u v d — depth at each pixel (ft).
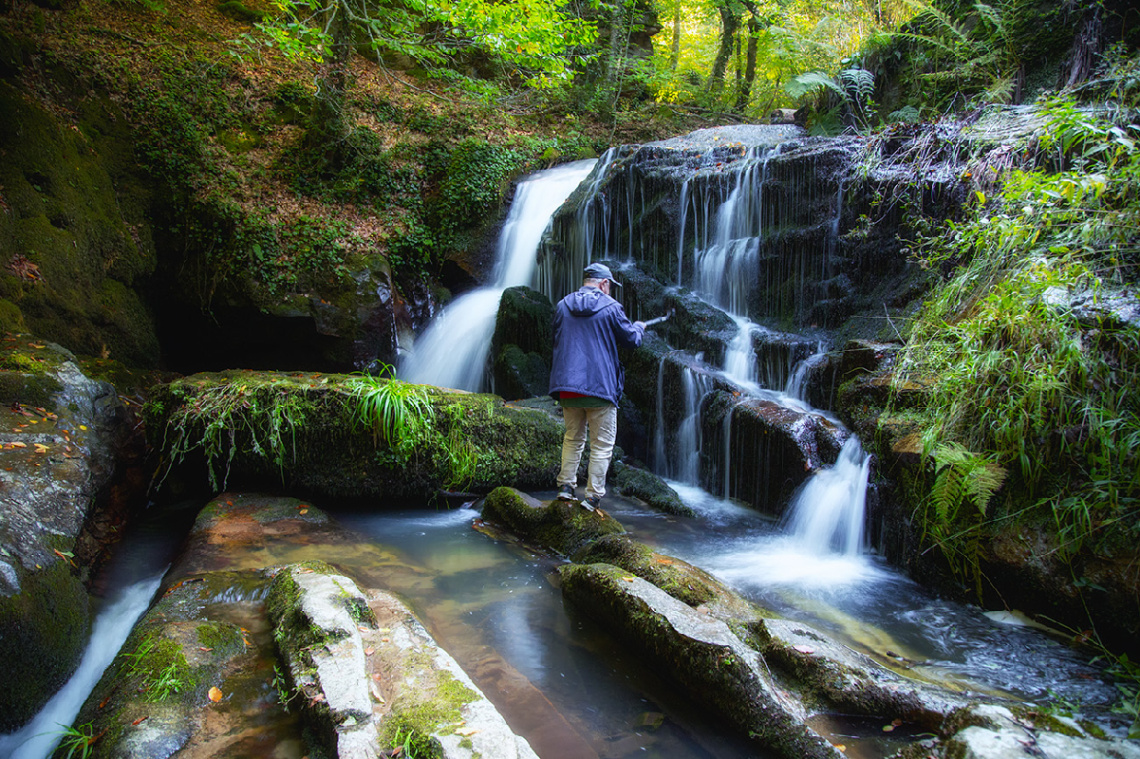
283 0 31.42
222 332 28.53
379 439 17.97
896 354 16.53
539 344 26.66
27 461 13.10
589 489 15.65
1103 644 10.61
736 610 10.98
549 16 33.94
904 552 13.89
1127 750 7.09
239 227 28.50
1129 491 10.65
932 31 27.37
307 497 18.03
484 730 7.27
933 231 18.52
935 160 19.84
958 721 7.82
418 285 32.94
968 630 11.43
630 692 9.54
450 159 36.01
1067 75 20.81
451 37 42.04
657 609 10.28
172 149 29.71
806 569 14.14
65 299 22.29
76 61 29.45
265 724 7.99
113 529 15.69
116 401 18.16
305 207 31.78
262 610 10.98
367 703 7.75
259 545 14.17
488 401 19.83
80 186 24.95
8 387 14.94
